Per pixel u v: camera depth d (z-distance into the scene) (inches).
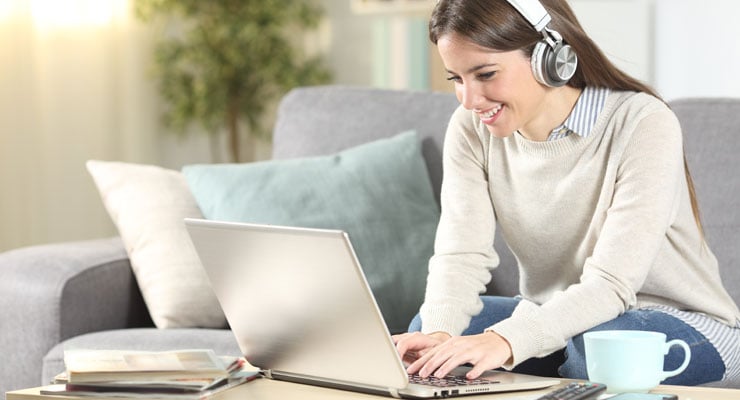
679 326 68.3
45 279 90.7
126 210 98.4
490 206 77.1
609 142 70.3
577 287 65.7
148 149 190.5
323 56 209.5
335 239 52.2
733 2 142.0
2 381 91.0
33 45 169.9
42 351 89.7
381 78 196.5
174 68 190.5
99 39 181.0
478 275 74.3
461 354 59.0
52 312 89.7
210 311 94.7
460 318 71.5
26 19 168.7
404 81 194.5
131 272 99.3
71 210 176.6
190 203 100.7
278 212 97.2
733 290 86.8
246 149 206.8
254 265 57.7
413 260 97.4
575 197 71.8
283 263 55.9
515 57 64.6
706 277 72.7
